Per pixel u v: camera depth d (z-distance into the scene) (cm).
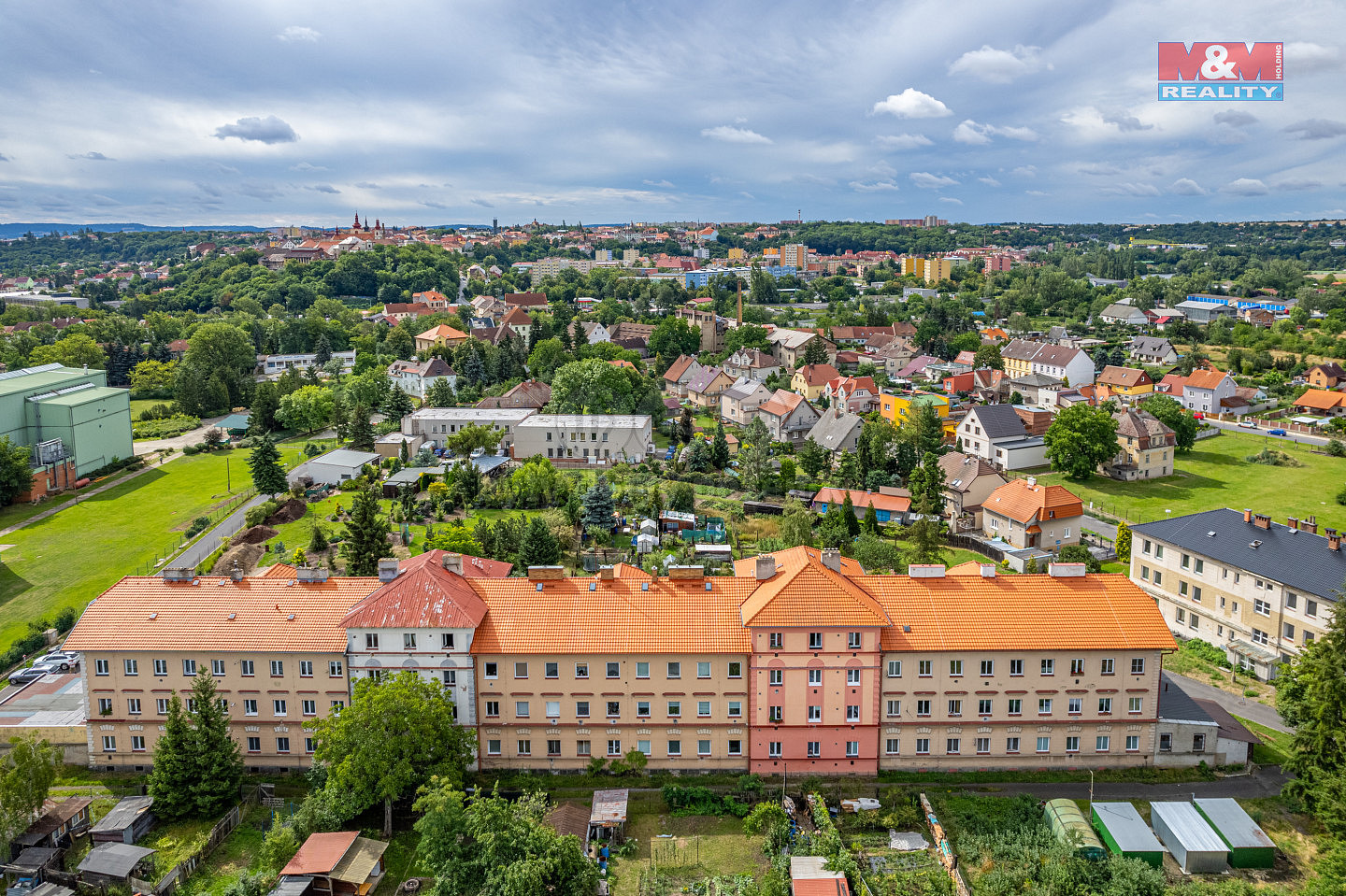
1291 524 9894
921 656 7475
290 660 7600
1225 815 6750
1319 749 6631
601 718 7581
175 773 7038
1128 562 12406
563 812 6900
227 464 18875
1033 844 6562
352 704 7112
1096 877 6138
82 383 19488
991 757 7644
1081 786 7406
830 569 7994
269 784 7544
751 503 15038
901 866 6450
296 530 14038
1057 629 7519
